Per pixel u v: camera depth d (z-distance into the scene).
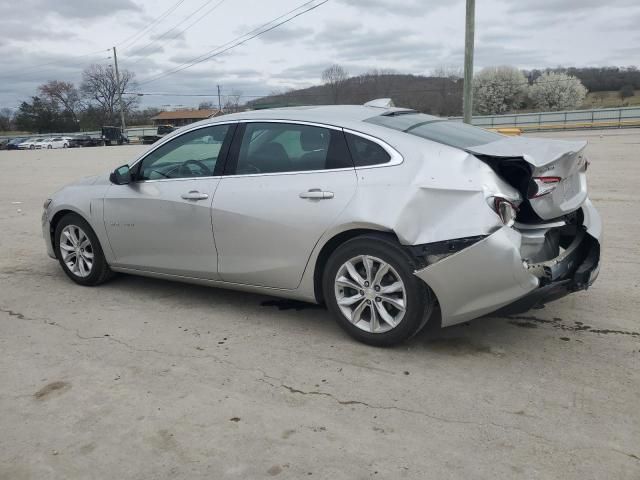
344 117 4.04
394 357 3.70
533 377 3.39
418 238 3.47
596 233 3.99
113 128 57.47
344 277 3.85
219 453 2.75
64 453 2.78
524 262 3.39
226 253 4.32
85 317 4.56
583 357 3.63
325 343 3.94
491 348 3.79
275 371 3.55
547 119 53.25
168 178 4.66
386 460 2.66
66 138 56.91
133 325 4.37
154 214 4.66
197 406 3.17
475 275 3.38
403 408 3.09
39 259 6.47
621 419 2.92
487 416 2.99
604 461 2.60
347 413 3.06
